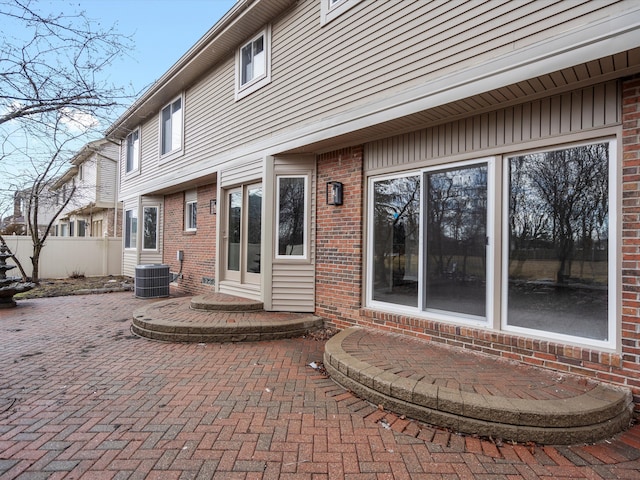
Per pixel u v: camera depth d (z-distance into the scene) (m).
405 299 5.08
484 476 2.40
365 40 4.97
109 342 5.53
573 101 3.60
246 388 3.79
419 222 4.90
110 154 17.17
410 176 5.06
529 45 3.44
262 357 4.79
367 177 5.60
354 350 4.26
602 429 2.80
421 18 4.32
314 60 5.76
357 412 3.28
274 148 6.51
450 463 2.54
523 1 3.51
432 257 4.77
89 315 7.56
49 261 14.25
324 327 6.11
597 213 3.49
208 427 3.00
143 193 11.88
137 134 12.60
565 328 3.67
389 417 3.18
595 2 3.09
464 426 2.91
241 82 7.51
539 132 3.81
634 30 2.89
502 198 4.10
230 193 8.12
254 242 7.39
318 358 4.75
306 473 2.42
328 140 5.55
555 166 3.77
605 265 3.43
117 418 3.14
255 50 7.21
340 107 5.30
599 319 3.46
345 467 2.49
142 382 3.95
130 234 13.26
